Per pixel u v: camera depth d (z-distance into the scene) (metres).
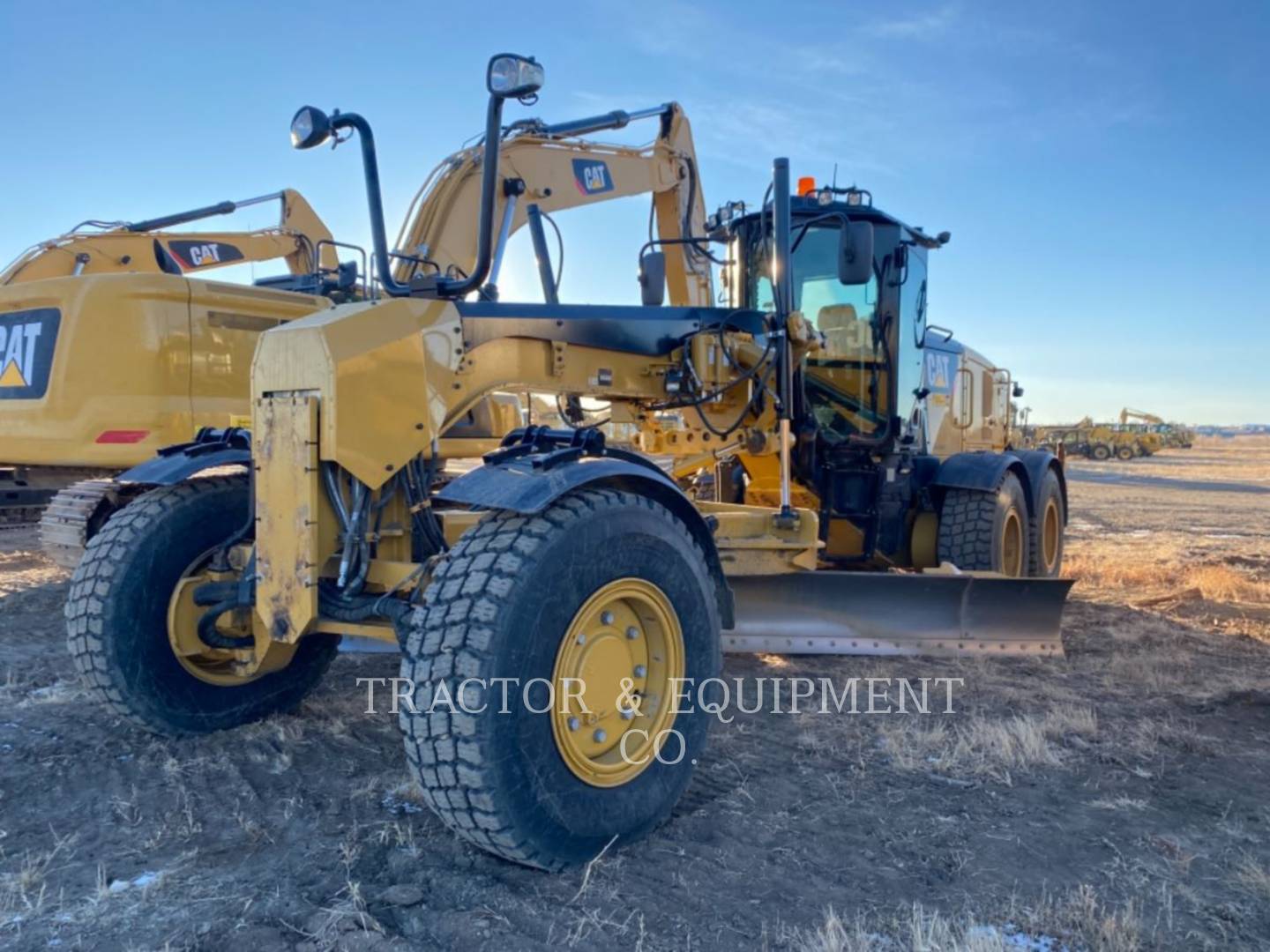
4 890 2.77
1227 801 3.55
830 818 3.36
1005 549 7.07
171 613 4.03
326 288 7.62
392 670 5.32
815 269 6.46
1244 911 2.73
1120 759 3.98
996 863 3.02
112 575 3.90
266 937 2.51
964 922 2.64
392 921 2.60
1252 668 5.50
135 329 6.54
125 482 4.16
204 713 4.14
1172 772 3.84
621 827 3.04
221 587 3.99
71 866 2.95
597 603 3.06
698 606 3.41
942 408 9.30
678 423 6.09
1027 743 4.02
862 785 3.67
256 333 7.13
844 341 6.47
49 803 3.44
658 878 2.89
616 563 3.09
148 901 2.71
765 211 6.01
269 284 8.20
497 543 2.91
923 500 7.03
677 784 3.29
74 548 6.67
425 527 3.73
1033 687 5.08
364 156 3.82
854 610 5.43
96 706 4.57
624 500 3.20
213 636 4.11
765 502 6.58
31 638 6.11
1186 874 2.96
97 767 3.79
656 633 3.32
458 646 2.73
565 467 3.10
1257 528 15.13
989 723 4.43
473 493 3.02
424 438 3.50
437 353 3.64
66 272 10.26
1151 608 7.43
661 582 3.27
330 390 3.19
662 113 8.20
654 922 2.62
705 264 8.05
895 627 5.44
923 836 3.22
